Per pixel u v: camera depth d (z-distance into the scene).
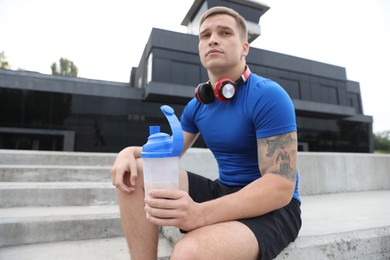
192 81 17.67
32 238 1.67
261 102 1.11
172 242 1.59
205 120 1.36
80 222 1.76
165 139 0.88
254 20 22.44
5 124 14.42
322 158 3.50
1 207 2.12
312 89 22.00
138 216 1.10
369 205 2.49
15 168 2.75
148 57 18.09
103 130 15.83
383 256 1.40
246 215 0.96
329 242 1.27
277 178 1.00
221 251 0.83
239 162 1.27
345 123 23.73
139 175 1.13
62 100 15.45
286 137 1.05
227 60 1.25
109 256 1.47
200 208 0.91
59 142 15.79
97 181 3.00
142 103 16.97
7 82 14.75
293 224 1.15
